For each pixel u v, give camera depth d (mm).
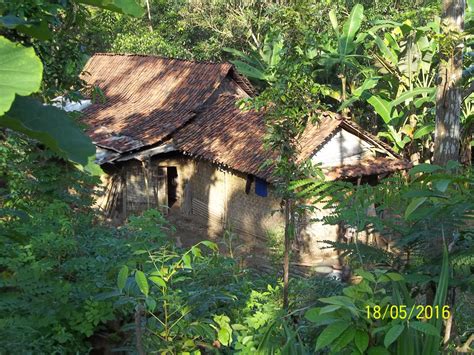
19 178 7957
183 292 5492
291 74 7340
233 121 18016
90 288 6207
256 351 3543
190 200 18719
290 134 7414
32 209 7590
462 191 3533
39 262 6094
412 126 17547
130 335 6230
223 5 26297
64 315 6047
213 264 6605
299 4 7535
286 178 7367
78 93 8914
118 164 18578
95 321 5965
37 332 5637
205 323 4703
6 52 1721
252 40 26797
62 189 8070
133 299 4625
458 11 5539
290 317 4648
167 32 30594
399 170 15617
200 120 18938
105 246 6645
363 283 3117
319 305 3922
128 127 19234
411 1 21969
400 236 3969
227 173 17062
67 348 5883
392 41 16469
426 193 3406
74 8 7305
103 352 6445
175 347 4297
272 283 7449
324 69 17797
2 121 1932
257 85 23891
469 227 3760
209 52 27109
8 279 6113
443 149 5527
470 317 4906
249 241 16375
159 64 22500
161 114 19547
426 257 3732
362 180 15859
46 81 8117
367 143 15719
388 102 17266
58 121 2230
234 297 5555
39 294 6086
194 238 16953
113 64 24078
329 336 2885
